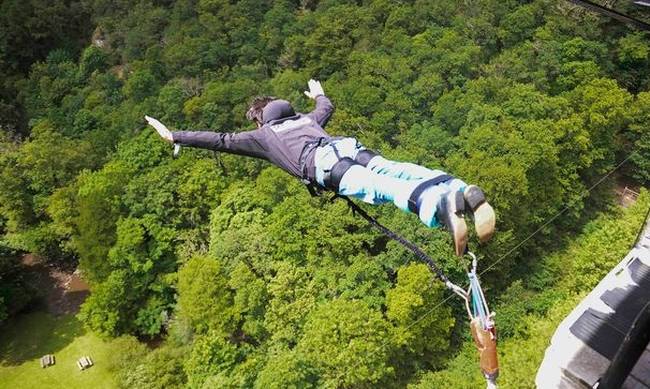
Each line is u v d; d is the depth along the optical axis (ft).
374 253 125.70
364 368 97.25
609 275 50.11
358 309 103.55
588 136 147.33
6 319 145.59
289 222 123.34
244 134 22.15
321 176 19.83
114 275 133.59
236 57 196.75
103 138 175.01
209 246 137.18
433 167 136.56
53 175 163.84
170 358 120.57
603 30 177.68
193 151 153.99
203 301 115.85
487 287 126.31
